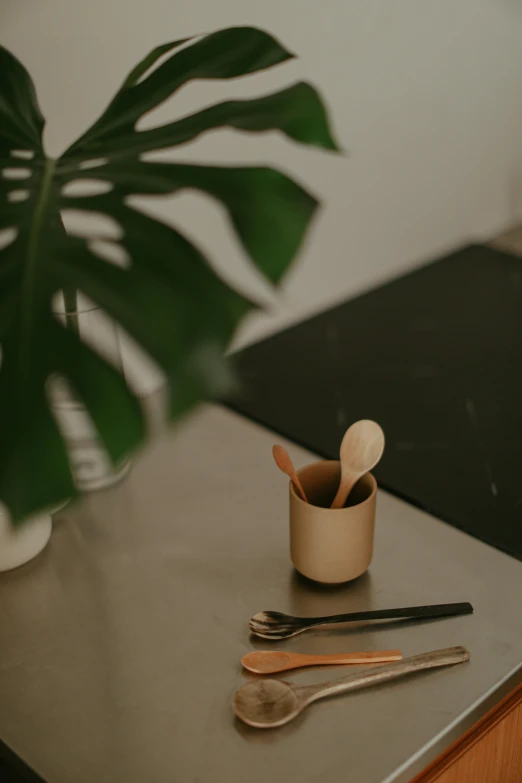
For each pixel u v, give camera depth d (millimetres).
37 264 704
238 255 1430
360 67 1479
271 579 1023
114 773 851
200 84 1304
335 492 1021
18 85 920
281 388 1377
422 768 866
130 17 1201
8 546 1025
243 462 1195
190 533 1086
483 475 1185
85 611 995
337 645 951
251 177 729
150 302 690
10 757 876
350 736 871
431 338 1498
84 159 824
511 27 1717
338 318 1564
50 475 666
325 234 1551
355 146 1531
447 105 1654
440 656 927
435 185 1713
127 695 912
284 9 1348
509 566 1036
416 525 1095
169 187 738
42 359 677
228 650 949
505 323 1532
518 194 1936
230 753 861
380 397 1353
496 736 941
